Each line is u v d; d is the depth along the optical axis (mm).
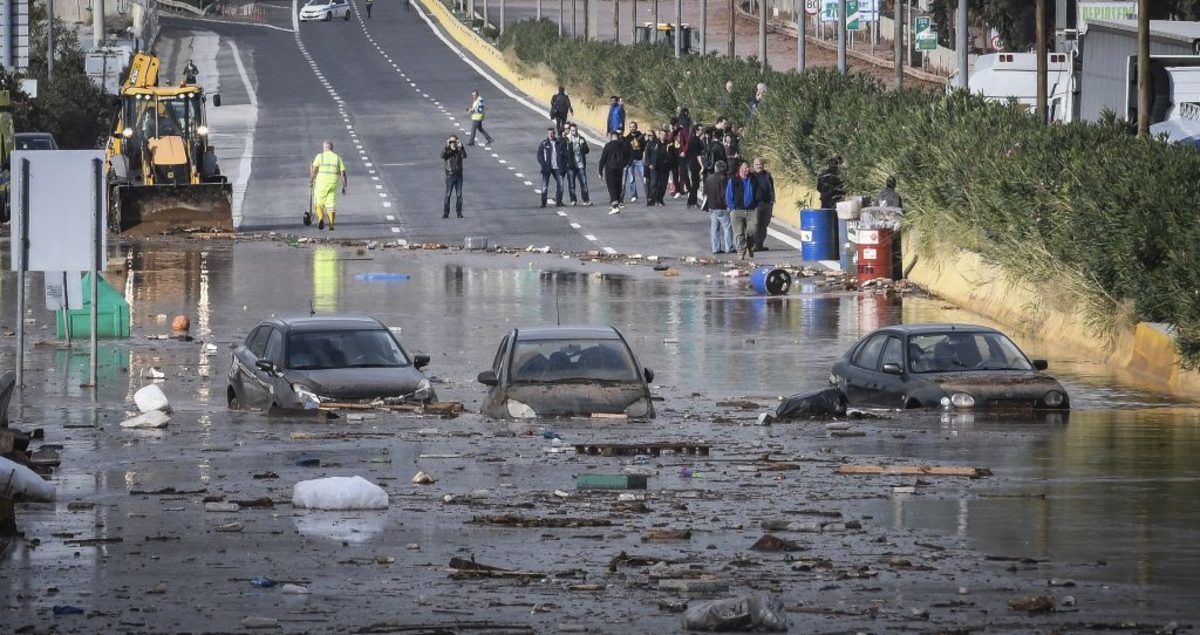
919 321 88625
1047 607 28266
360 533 35750
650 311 94188
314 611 28438
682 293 101562
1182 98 119000
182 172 137500
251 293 101938
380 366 62375
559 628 27062
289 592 29859
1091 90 129250
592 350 59812
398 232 135125
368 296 100562
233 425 56594
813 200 132875
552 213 144750
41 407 62750
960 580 30781
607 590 30031
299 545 34344
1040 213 84688
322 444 50969
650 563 32438
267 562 32625
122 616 28062
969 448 49719
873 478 43531
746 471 44688
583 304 97000
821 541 34625
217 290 103312
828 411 58344
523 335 60500
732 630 26812
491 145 197250
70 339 83062
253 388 62625
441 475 44219
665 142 151750
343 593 29844
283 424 56594
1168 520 37031
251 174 173500
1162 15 192375
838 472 44500
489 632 26891
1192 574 31234
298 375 61062
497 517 36812
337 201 154250
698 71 193750
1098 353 76188
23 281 67625
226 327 88938
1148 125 98438
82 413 60562
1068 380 69750
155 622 27656
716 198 119688
